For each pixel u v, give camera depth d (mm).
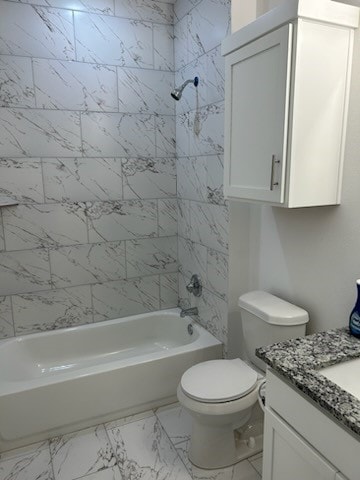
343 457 911
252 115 1554
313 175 1428
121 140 2574
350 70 1401
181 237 2803
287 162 1394
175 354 2232
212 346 2312
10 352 2367
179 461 1849
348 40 1375
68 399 2008
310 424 1018
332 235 1555
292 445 1095
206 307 2490
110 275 2705
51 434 2020
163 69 2619
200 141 2369
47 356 2543
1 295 2412
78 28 2330
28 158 2340
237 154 1683
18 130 2291
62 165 2432
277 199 1449
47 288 2527
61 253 2527
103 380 2070
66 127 2400
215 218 2266
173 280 2924
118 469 1806
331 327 1610
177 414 2221
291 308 1708
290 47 1309
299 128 1370
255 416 1931
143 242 2773
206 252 2426
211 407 1594
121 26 2439
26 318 2502
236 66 1620
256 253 2111
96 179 2543
